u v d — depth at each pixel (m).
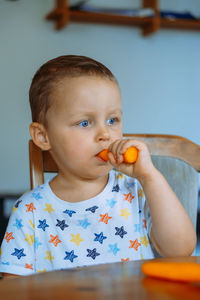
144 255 1.09
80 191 1.12
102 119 1.05
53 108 1.08
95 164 1.05
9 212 3.80
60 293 0.51
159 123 4.32
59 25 3.95
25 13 3.99
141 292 0.51
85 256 1.09
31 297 0.50
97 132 1.05
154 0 4.03
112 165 1.02
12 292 0.52
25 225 1.10
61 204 1.11
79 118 1.04
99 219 1.11
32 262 1.09
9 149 4.02
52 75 1.09
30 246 1.10
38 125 1.14
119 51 4.22
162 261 0.70
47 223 1.11
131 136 1.24
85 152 1.05
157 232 0.93
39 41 4.03
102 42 4.17
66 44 4.09
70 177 1.11
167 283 0.55
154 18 3.98
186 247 0.92
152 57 4.29
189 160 1.25
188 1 4.36
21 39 3.99
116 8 4.17
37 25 4.02
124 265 0.69
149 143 1.25
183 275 0.55
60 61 1.11
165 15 4.07
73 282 0.57
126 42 4.23
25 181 4.07
